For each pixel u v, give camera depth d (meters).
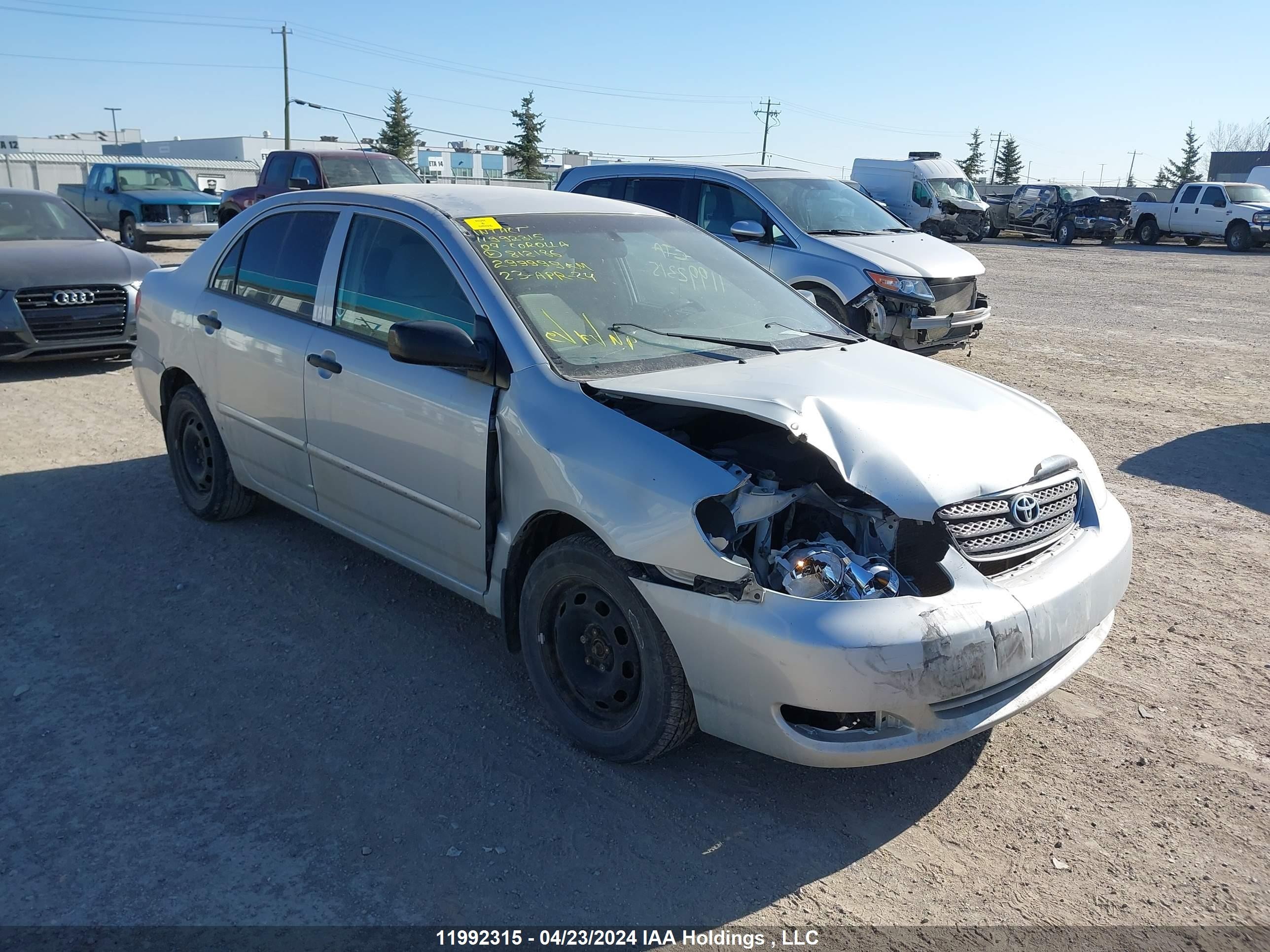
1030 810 3.27
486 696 3.87
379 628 4.37
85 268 8.88
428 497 3.87
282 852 2.97
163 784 3.28
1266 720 3.79
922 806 3.28
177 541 5.23
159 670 3.99
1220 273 22.03
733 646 2.93
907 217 33.53
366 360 4.07
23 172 36.34
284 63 55.91
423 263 4.02
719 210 10.35
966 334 9.84
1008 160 106.38
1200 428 7.95
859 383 3.58
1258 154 68.88
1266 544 5.54
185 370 5.23
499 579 3.67
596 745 3.42
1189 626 4.56
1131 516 5.95
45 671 3.96
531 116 68.44
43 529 5.38
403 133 76.81
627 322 3.89
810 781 3.40
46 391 8.50
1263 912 2.83
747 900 2.84
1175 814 3.25
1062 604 3.18
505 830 3.10
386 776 3.35
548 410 3.42
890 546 3.11
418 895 2.82
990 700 3.10
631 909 2.79
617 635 3.33
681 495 3.01
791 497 3.13
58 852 2.95
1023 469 3.33
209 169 41.69
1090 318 14.33
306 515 4.71
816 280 9.51
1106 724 3.76
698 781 3.38
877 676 2.82
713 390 3.34
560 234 4.19
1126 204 32.28
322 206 4.62
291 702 3.78
